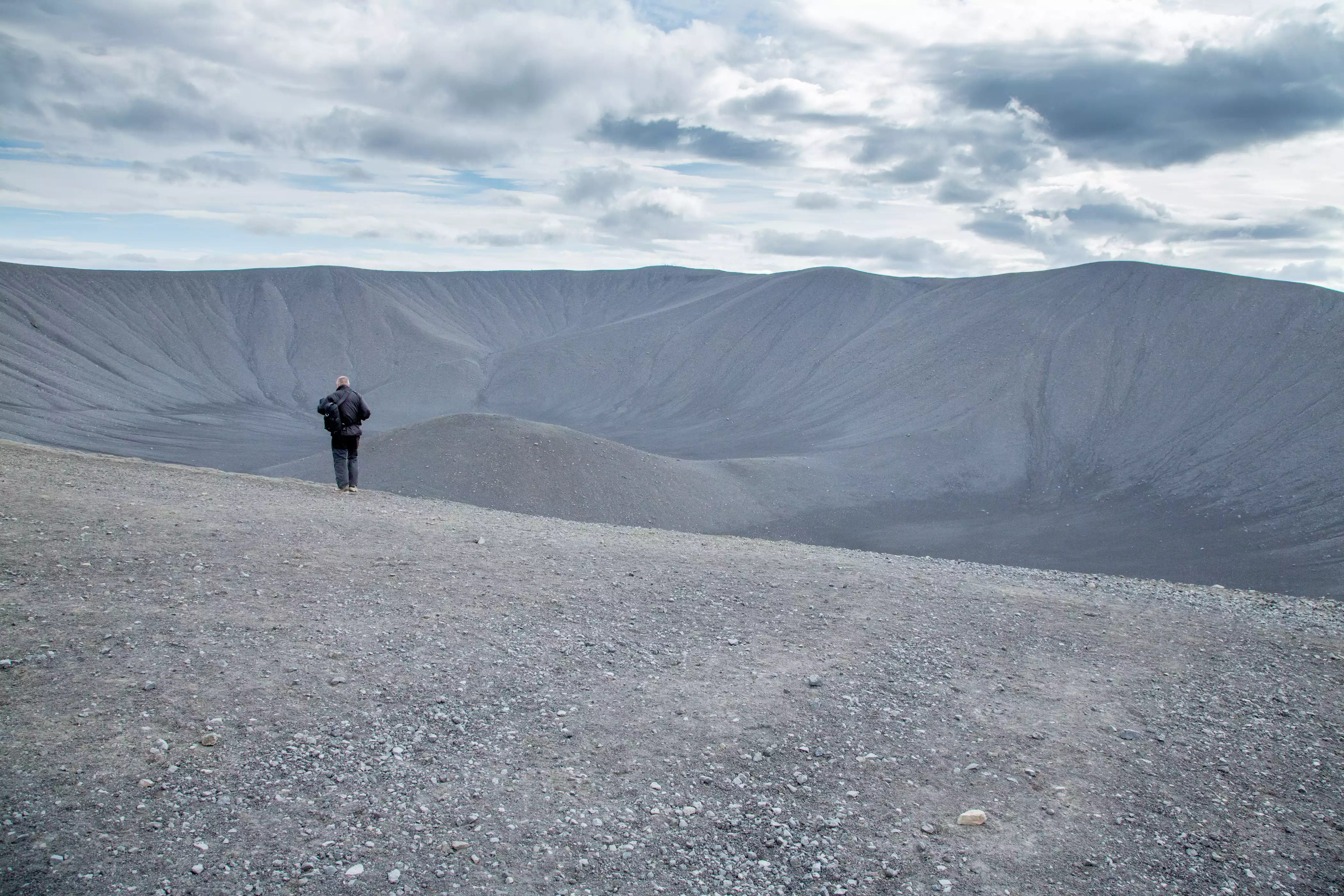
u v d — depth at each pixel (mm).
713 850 4598
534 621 7906
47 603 7039
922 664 7570
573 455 50062
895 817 5008
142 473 14203
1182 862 4773
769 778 5348
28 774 4668
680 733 5836
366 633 7164
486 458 47750
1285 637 9453
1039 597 10703
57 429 84312
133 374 119750
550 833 4625
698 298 157500
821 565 11688
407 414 121625
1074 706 6844
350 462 15719
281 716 5602
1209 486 60875
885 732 6090
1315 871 4770
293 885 4039
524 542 11328
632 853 4512
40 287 129125
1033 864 4648
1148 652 8477
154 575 8008
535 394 126938
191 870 4070
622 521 46844
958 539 52312
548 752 5484
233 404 121500
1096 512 58875
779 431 91688
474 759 5332
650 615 8438
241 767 4980
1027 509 60438
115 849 4156
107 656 6191
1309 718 6934
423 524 11906
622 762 5422
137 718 5379
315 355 143500
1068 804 5277
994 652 8102
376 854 4332
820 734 5961
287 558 9016
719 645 7676
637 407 117562
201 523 10180
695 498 52750
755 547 13656
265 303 152625
